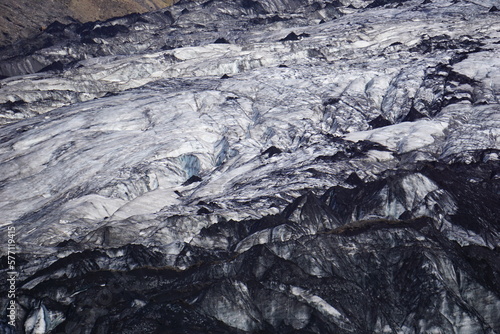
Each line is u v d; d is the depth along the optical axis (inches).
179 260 6314.0
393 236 6063.0
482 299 5615.2
